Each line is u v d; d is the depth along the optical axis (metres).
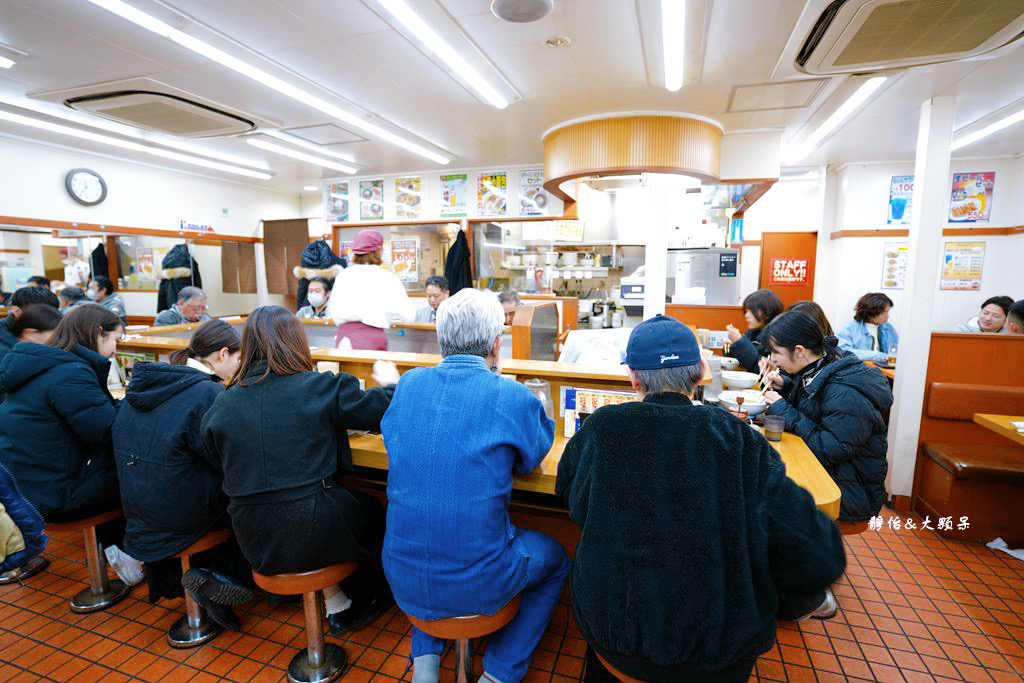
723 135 4.75
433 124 4.54
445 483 1.28
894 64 2.85
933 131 3.11
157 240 6.30
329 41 2.94
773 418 1.89
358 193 6.95
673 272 5.93
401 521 1.33
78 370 1.87
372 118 4.34
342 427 1.60
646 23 2.69
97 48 3.03
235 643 1.93
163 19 2.70
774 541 0.95
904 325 3.13
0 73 3.40
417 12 2.62
